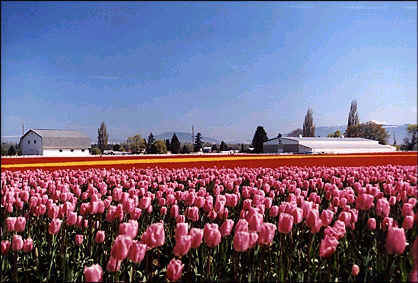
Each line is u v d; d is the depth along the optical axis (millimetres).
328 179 13344
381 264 4488
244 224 3908
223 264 4801
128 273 4461
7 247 4277
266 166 24438
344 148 75438
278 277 4383
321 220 4762
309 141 76938
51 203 6168
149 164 26219
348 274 4672
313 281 4367
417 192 8508
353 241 5398
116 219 5781
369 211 6945
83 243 5664
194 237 3676
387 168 15773
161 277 4648
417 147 94625
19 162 28500
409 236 5812
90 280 3117
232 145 119938
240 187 12156
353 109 122688
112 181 11055
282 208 5691
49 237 5883
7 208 6578
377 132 106938
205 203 6074
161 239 3795
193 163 27172
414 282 2811
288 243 5270
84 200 8867
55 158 33156
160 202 7176
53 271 4867
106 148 112562
